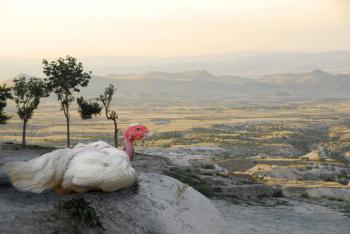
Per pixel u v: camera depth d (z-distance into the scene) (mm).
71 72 60125
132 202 8156
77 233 6805
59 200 7719
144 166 40531
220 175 46781
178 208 8820
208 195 33375
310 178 93438
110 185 8008
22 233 6449
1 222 6637
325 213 32312
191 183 35656
